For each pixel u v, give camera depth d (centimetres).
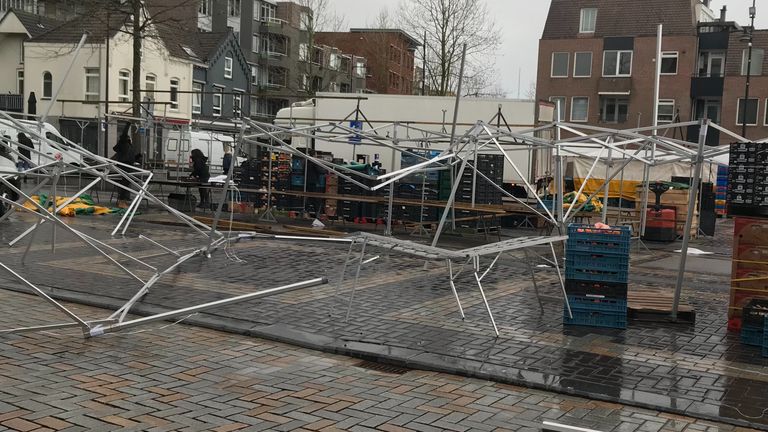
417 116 2316
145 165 2653
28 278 945
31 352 623
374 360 651
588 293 792
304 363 633
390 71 7300
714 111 4744
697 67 4766
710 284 1170
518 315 843
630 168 2353
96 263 1092
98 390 530
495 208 1614
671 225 1895
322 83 5616
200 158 2053
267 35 6044
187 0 3098
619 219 1852
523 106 2208
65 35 4050
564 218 1139
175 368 597
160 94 4325
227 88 5072
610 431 489
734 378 614
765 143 763
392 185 1509
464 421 498
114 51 3944
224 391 543
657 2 4828
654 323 825
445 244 1572
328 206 1873
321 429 471
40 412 479
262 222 1836
